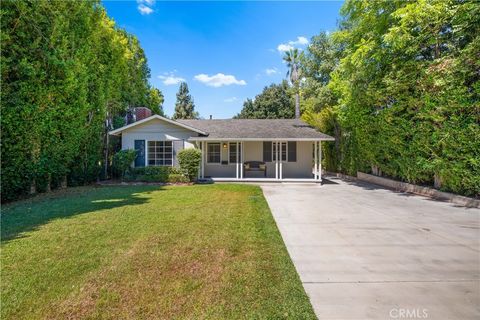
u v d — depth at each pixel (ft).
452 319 8.02
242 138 45.16
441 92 25.93
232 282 10.29
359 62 36.58
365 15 38.37
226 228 17.38
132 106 68.33
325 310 8.50
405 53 32.17
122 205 24.84
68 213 21.49
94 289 9.81
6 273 11.02
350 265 12.00
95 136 43.80
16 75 27.50
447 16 26.08
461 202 25.89
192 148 44.55
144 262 12.11
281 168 46.68
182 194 31.71
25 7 27.61
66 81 32.96
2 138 26.50
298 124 55.67
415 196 31.12
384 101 36.88
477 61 22.38
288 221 19.80
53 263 11.98
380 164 40.91
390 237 15.96
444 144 26.27
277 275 10.87
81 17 36.88
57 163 34.53
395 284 10.21
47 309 8.61
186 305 8.79
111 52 46.96
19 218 19.85
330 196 31.60
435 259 12.62
